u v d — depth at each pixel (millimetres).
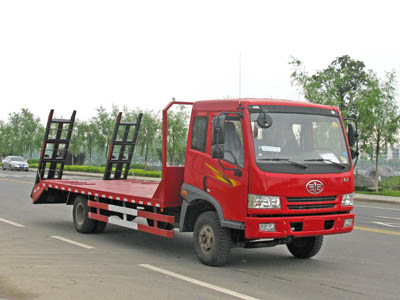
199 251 8203
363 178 30234
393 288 6871
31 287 6520
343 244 10602
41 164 13445
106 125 50000
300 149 7746
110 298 6035
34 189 13430
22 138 65438
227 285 6777
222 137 7270
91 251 9188
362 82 48812
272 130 7652
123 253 9062
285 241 7820
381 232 12484
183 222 8594
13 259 8320
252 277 7324
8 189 24062
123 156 13930
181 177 8953
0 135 68625
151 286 6637
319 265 8367
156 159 47969
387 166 44719
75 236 10953
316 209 7613
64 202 13125
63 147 14023
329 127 8102
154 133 46469
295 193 7434
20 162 50656
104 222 11422
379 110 28250
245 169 7434
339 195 7828
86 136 52531
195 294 6254
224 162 7770
